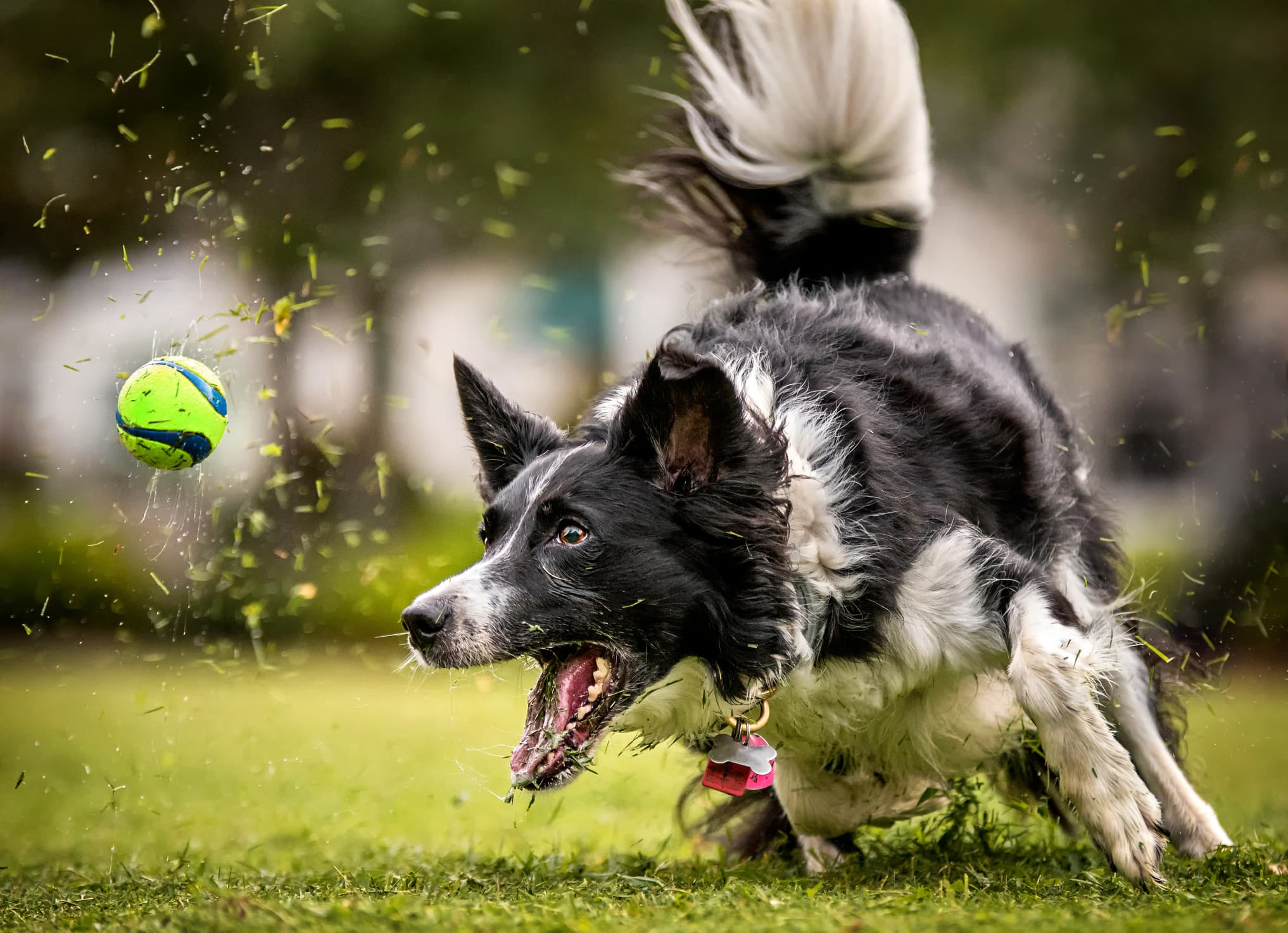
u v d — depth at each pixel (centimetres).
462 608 678
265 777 1269
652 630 692
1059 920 538
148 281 2342
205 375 736
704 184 1029
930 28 2589
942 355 784
